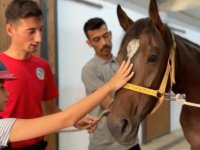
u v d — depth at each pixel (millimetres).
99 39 1619
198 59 1305
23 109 1149
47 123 888
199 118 1275
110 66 1633
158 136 4258
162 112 4344
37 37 1100
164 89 1093
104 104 1272
